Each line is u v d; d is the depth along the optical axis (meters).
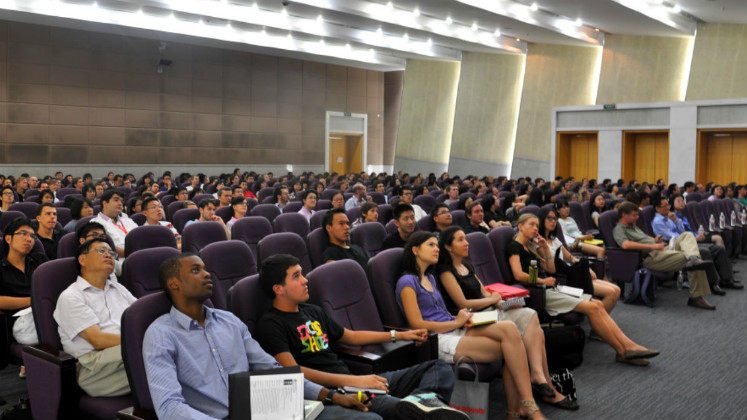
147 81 18.58
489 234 4.95
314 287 3.35
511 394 3.47
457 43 18.41
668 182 16.36
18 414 3.35
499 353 3.46
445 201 10.12
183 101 19.41
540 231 5.41
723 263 7.14
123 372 2.89
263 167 21.47
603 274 5.91
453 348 3.51
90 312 3.09
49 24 16.05
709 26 15.83
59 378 2.87
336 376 2.87
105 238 4.21
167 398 2.32
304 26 16.09
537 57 19.17
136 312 2.47
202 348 2.54
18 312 3.65
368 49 20.92
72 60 17.14
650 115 16.58
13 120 16.28
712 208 9.27
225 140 20.45
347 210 7.55
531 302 4.56
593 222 8.52
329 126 23.30
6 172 16.20
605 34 17.69
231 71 20.50
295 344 2.96
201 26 16.62
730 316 5.90
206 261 3.93
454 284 4.01
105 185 11.51
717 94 15.77
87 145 17.50
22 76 16.38
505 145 20.23
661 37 16.86
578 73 18.56
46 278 3.15
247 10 14.84
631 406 3.73
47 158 16.84
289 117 22.11
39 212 5.16
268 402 2.31
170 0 13.55
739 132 15.61
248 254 4.13
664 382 4.14
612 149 17.27
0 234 6.52
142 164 18.58
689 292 6.95
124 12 15.14
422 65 22.72
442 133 22.38
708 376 4.25
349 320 3.41
